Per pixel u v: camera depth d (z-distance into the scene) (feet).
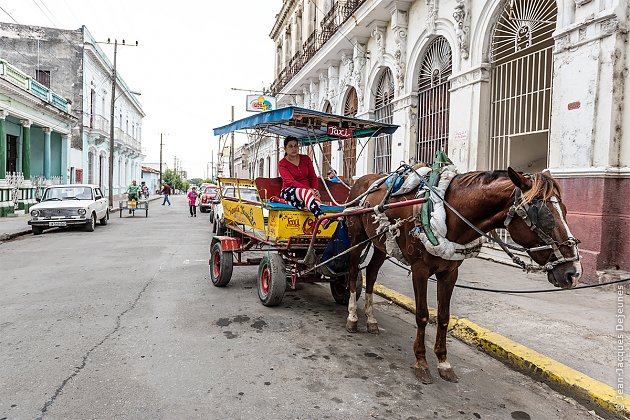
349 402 11.57
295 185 19.81
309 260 18.88
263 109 82.94
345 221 18.29
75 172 99.81
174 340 15.62
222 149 31.19
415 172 14.06
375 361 14.40
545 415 11.47
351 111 56.34
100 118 113.09
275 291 19.51
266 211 21.27
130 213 77.20
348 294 20.68
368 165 50.24
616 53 21.48
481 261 28.86
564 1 24.00
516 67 28.66
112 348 14.76
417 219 12.73
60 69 100.07
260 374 13.05
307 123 21.40
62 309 19.19
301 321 18.33
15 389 11.78
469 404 11.82
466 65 32.22
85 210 50.19
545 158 32.53
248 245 23.48
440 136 37.19
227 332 16.63
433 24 36.14
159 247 38.75
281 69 97.30
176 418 10.51
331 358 14.51
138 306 19.83
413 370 13.76
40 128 83.87
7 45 95.81
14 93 63.57
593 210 22.18
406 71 41.47
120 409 10.85
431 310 19.52
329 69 61.26
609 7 21.63
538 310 18.83
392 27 42.16
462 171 32.40
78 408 10.86
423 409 11.41
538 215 9.98
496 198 11.24
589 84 22.56
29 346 14.85
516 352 14.44
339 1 55.31
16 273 26.91
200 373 12.98
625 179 21.42
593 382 12.34
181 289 23.21
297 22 82.69
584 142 22.81
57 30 99.35
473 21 31.45
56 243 41.14
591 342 15.30
